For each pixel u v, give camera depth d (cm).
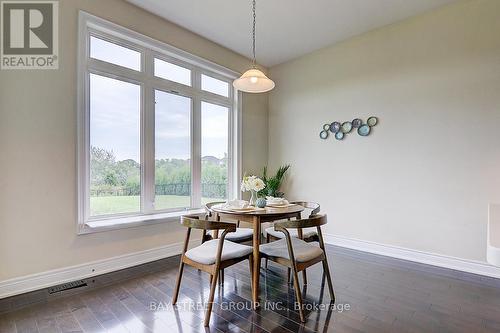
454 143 303
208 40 387
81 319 198
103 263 282
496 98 279
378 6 308
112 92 300
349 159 384
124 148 310
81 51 267
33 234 240
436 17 313
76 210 264
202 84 395
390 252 346
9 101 229
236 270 296
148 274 282
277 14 323
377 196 358
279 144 470
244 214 231
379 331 185
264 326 190
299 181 442
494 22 280
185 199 370
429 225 318
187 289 248
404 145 336
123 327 189
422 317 202
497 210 175
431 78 317
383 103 353
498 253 88
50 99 249
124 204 311
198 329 186
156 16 325
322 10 315
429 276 280
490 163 282
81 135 267
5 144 227
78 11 264
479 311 211
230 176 436
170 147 354
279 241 251
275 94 475
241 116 439
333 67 402
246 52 426
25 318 198
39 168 243
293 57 445
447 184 307
